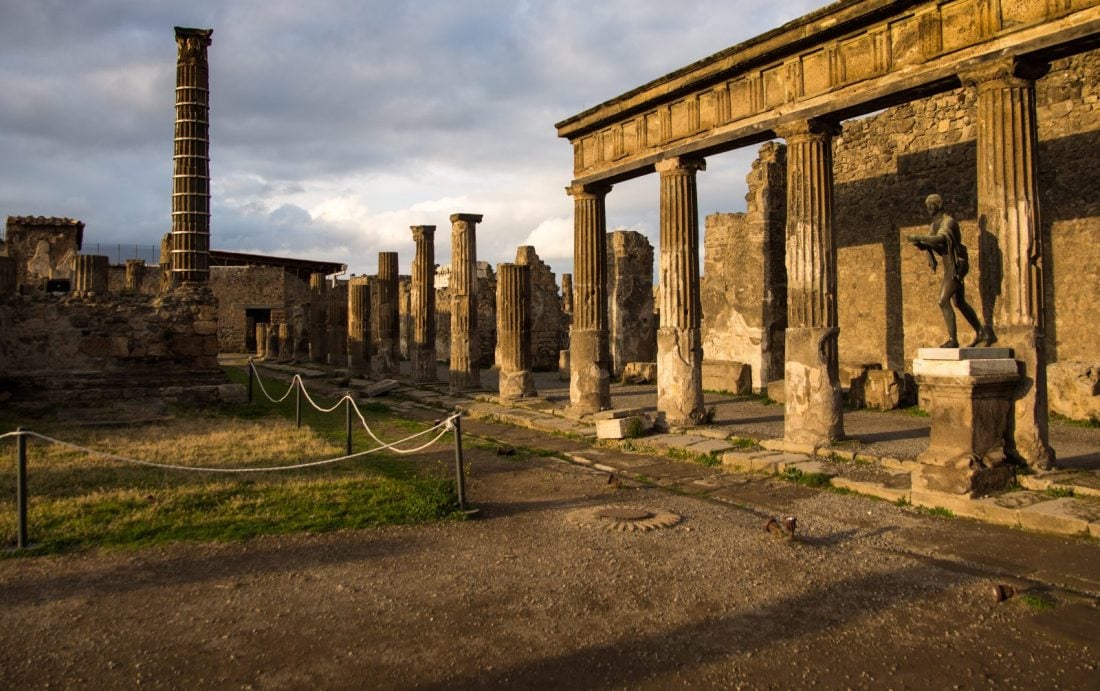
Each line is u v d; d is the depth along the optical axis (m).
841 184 21.62
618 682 4.77
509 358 21.23
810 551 7.38
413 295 27.44
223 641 5.42
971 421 8.80
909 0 10.55
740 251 23.25
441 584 6.56
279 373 35.09
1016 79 9.53
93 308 19.81
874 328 20.72
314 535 8.03
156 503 9.05
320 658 5.14
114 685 4.77
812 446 11.88
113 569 6.95
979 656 5.07
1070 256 16.41
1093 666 4.90
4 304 18.86
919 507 8.93
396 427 16.84
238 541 7.80
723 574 6.74
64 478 10.40
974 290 18.31
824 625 5.61
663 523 8.39
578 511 9.09
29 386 18.84
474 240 24.59
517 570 6.92
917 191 19.59
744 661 5.04
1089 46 9.05
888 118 20.36
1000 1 9.62
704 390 22.84
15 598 6.27
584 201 17.52
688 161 14.80
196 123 22.12
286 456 12.49
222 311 57.31
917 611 5.84
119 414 17.48
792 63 12.40
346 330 37.00
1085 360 15.87
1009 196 9.45
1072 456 10.78
